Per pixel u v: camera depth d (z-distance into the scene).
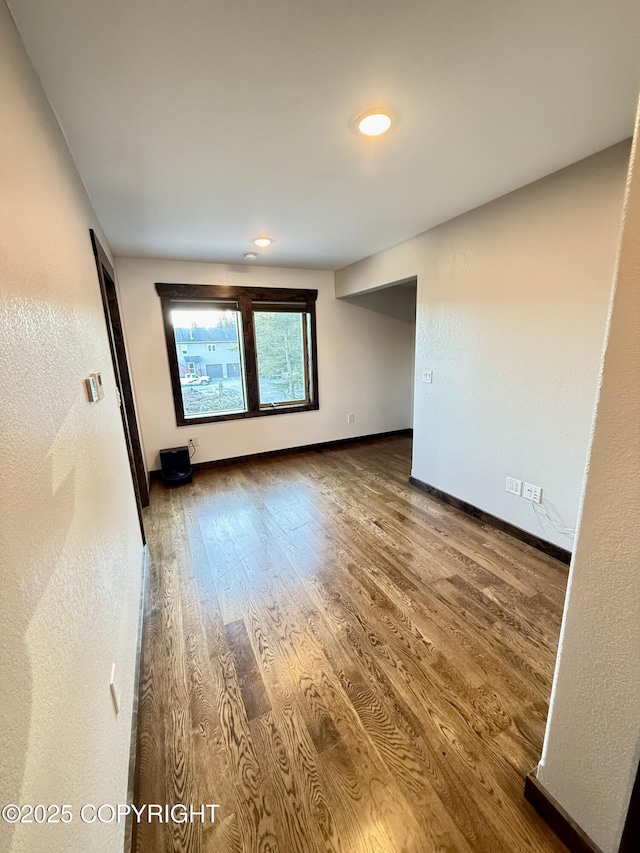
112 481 1.69
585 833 0.95
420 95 1.39
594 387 2.08
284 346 4.70
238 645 1.73
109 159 1.76
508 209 2.36
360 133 1.63
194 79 1.27
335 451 4.94
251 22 1.05
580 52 1.20
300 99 1.40
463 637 1.73
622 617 0.81
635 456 0.74
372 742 1.28
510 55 1.20
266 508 3.25
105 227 2.72
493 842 1.01
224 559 2.47
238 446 4.55
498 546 2.53
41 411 0.84
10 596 0.58
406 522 2.92
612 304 0.75
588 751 0.92
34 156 1.06
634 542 0.77
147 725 1.36
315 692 1.47
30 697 0.61
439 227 2.92
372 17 1.05
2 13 0.91
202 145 1.69
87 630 0.99
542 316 2.28
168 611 1.97
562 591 2.05
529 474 2.49
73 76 1.22
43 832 0.60
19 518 0.65
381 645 1.70
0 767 0.49
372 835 1.04
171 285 3.89
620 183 1.82
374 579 2.20
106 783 0.96
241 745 1.28
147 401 3.99
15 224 0.82
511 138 1.71
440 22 1.08
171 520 3.06
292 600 2.03
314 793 1.14
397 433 5.69
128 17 1.02
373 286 3.88
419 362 3.34
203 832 1.06
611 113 1.54
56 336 1.05
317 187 2.17
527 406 2.45
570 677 0.94
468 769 1.19
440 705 1.40
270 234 3.06
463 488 3.06
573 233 2.05
